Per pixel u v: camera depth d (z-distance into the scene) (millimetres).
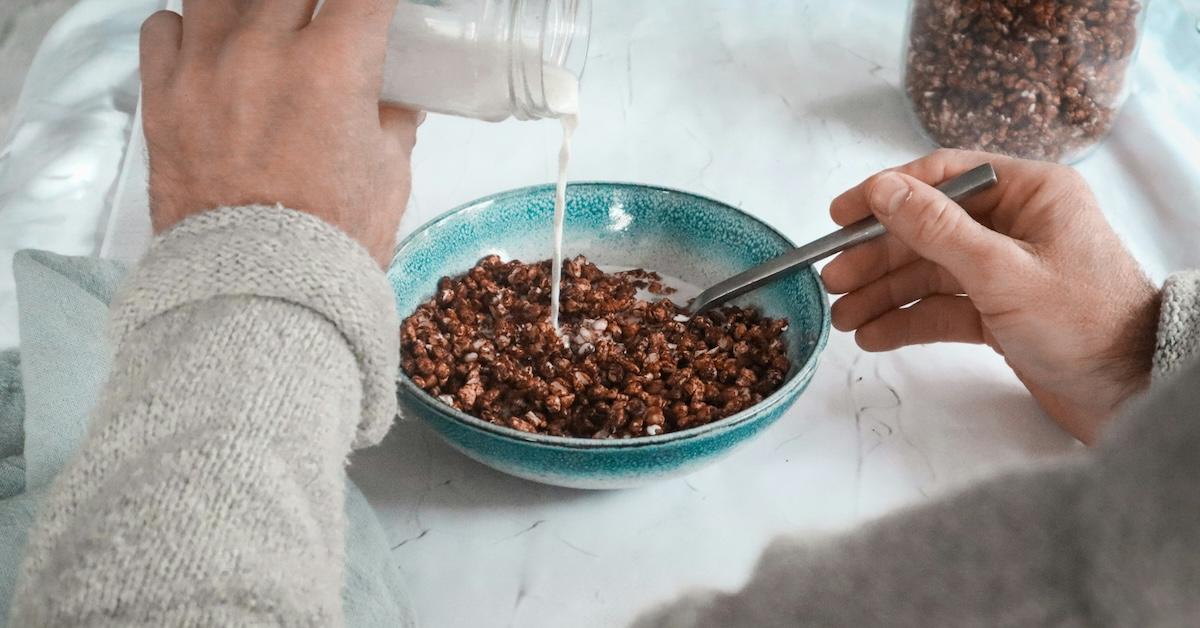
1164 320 624
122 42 933
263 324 492
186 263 496
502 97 603
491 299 719
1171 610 191
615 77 936
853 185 847
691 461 609
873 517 273
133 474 469
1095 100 816
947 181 691
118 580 453
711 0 1018
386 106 595
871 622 243
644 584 615
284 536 469
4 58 1264
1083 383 663
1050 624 217
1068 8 788
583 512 645
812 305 683
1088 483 214
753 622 265
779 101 918
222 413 478
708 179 849
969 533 238
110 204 842
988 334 723
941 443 680
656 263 759
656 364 692
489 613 604
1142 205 825
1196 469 188
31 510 578
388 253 563
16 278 658
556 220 708
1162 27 946
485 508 646
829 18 1003
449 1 587
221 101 517
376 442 540
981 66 822
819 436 682
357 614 566
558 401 667
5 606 549
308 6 537
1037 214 670
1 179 850
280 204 511
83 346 635
